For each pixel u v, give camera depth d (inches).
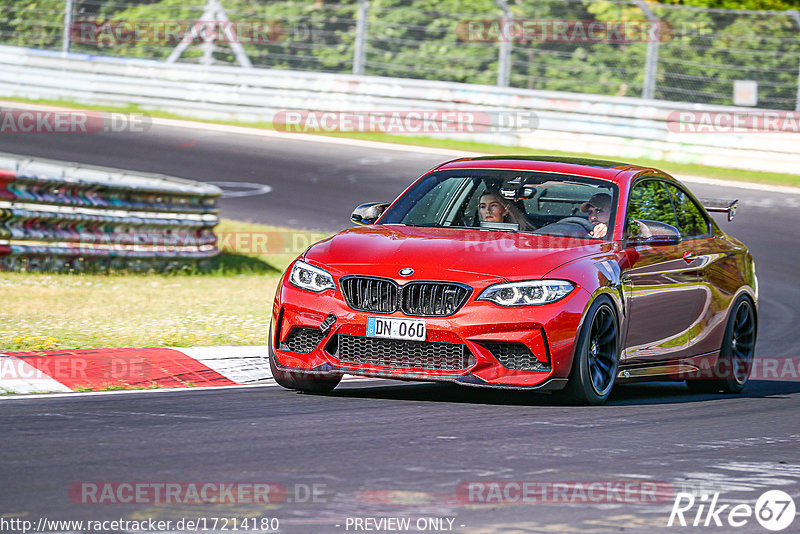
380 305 703.7
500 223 788.0
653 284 789.9
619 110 2412.6
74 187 1326.3
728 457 573.9
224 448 550.6
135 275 1406.3
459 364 693.3
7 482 467.8
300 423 626.8
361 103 2625.5
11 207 1268.5
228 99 2723.9
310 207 1915.6
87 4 2994.6
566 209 795.4
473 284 693.9
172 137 2477.9
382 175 2174.0
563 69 2714.1
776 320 1327.5
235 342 948.0
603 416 688.4
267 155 2332.7
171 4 3024.1
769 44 2625.5
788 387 941.2
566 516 439.2
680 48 2650.1
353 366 708.7
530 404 725.3
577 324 701.9
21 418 616.7
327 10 2928.2
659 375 812.0
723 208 953.5
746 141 2329.0
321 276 724.0
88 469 496.1
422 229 776.3
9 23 3070.9
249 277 1498.5
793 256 1686.8
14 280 1235.2
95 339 900.6
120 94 2795.3
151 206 1443.2
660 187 859.4
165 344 906.1
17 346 842.8
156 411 655.1
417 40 2864.2
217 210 1568.7
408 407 697.6
